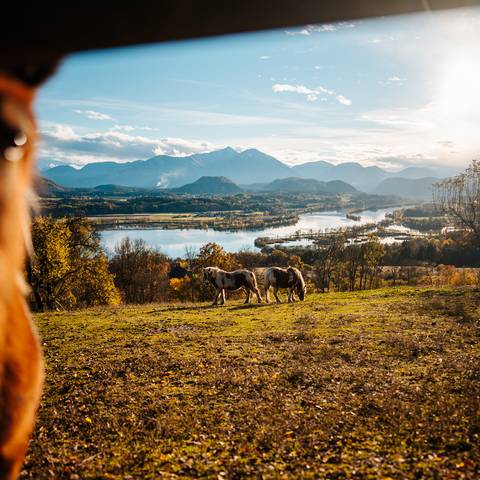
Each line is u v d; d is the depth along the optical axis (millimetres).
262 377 9547
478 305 18547
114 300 40375
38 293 33469
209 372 10266
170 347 13445
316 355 11461
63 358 12727
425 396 7621
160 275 59188
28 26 601
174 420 7344
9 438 1879
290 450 6023
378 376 9305
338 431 6516
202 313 20953
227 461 5836
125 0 584
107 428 7230
